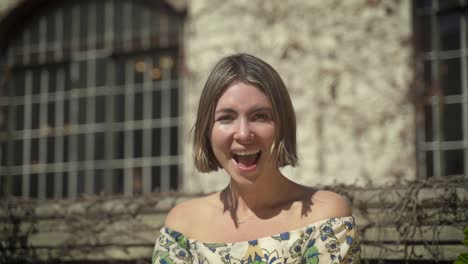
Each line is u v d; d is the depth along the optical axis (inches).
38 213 107.4
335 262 71.4
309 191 77.7
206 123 75.9
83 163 264.4
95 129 263.6
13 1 268.2
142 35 257.8
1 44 275.1
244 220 76.7
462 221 83.0
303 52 225.9
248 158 74.1
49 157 269.6
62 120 269.4
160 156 252.4
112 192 258.1
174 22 251.8
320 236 72.5
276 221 75.4
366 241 87.8
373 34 219.9
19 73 276.2
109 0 263.6
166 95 253.4
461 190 83.5
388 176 214.2
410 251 85.5
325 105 222.4
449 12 220.1
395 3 219.0
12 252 108.6
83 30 268.2
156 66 256.1
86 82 266.4
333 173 219.5
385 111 216.7
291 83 226.2
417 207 85.7
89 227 103.9
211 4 239.9
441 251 83.9
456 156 214.7
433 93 216.8
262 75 73.2
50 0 270.2
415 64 216.8
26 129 273.7
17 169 273.4
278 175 76.4
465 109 215.2
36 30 274.4
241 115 72.7
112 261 102.1
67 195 265.6
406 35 217.5
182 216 80.7
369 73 219.5
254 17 232.5
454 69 218.1
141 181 255.0
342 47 222.4
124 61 262.4
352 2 222.2
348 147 218.8
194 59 240.7
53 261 105.3
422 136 217.0
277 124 73.6
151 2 256.4
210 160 78.4
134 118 258.4
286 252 72.6
